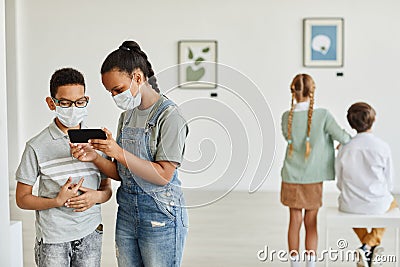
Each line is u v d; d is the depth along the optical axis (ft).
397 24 27.84
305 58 28.07
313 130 16.24
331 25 27.94
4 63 9.56
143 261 9.50
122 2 28.35
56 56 28.60
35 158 9.71
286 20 28.07
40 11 28.48
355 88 28.14
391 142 28.14
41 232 9.68
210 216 22.77
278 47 28.17
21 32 28.55
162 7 28.32
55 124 9.84
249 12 28.14
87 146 9.24
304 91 16.38
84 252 9.84
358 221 14.84
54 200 9.48
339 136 16.06
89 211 9.83
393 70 27.99
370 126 15.39
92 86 28.60
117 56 8.57
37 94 28.71
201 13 28.25
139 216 9.23
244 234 20.07
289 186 16.44
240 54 28.27
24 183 9.71
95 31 28.45
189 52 28.35
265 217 22.70
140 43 28.43
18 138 28.66
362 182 15.10
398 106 28.07
